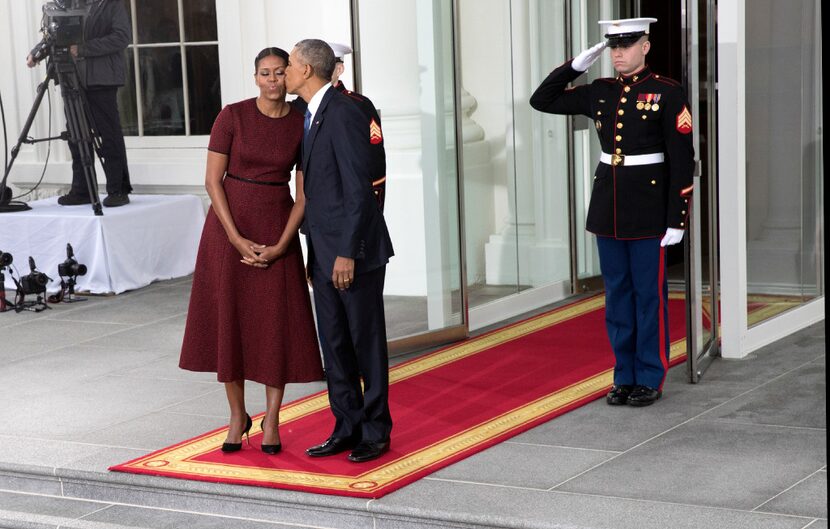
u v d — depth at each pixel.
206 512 3.84
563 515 3.41
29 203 7.74
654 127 4.43
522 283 6.41
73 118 7.09
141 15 8.02
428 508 3.52
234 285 4.00
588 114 4.65
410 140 5.59
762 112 5.19
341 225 3.83
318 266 3.93
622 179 4.47
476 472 3.83
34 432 4.51
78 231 7.05
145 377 5.29
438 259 5.67
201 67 7.94
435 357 5.45
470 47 6.03
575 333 5.82
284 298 4.01
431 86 5.59
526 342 5.68
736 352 5.16
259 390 4.98
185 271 7.61
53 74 7.23
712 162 5.01
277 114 3.97
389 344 5.48
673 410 4.44
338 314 3.96
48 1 8.16
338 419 4.07
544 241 6.56
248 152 3.94
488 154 6.12
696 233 4.81
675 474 3.72
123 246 7.13
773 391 4.62
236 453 4.12
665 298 4.56
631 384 4.62
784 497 3.48
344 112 3.79
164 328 6.24
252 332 4.03
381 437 4.02
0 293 6.80
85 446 4.30
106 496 4.01
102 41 7.23
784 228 5.46
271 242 3.97
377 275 3.91
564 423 4.35
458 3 5.54
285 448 4.15
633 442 4.08
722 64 4.95
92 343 5.98
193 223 7.68
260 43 7.55
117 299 6.99
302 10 7.42
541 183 6.52
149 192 8.05
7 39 8.24
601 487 3.63
